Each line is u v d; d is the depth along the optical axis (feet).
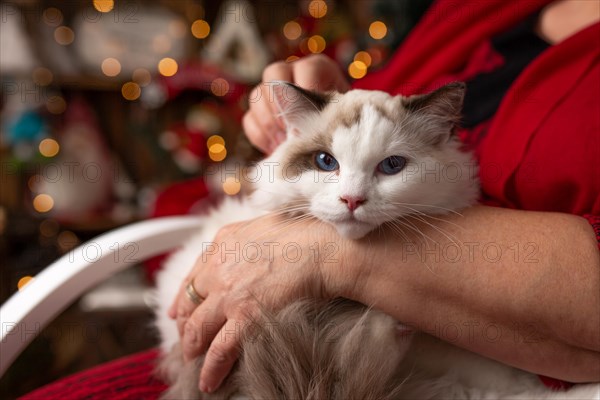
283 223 3.26
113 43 9.43
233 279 3.01
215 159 9.50
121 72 9.51
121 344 9.16
